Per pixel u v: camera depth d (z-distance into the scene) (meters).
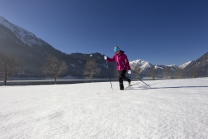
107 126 1.55
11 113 2.20
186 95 3.24
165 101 2.67
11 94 4.59
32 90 5.91
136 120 1.70
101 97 3.37
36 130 1.52
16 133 1.46
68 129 1.51
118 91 4.50
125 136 1.30
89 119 1.81
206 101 2.58
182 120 1.64
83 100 3.07
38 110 2.34
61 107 2.49
